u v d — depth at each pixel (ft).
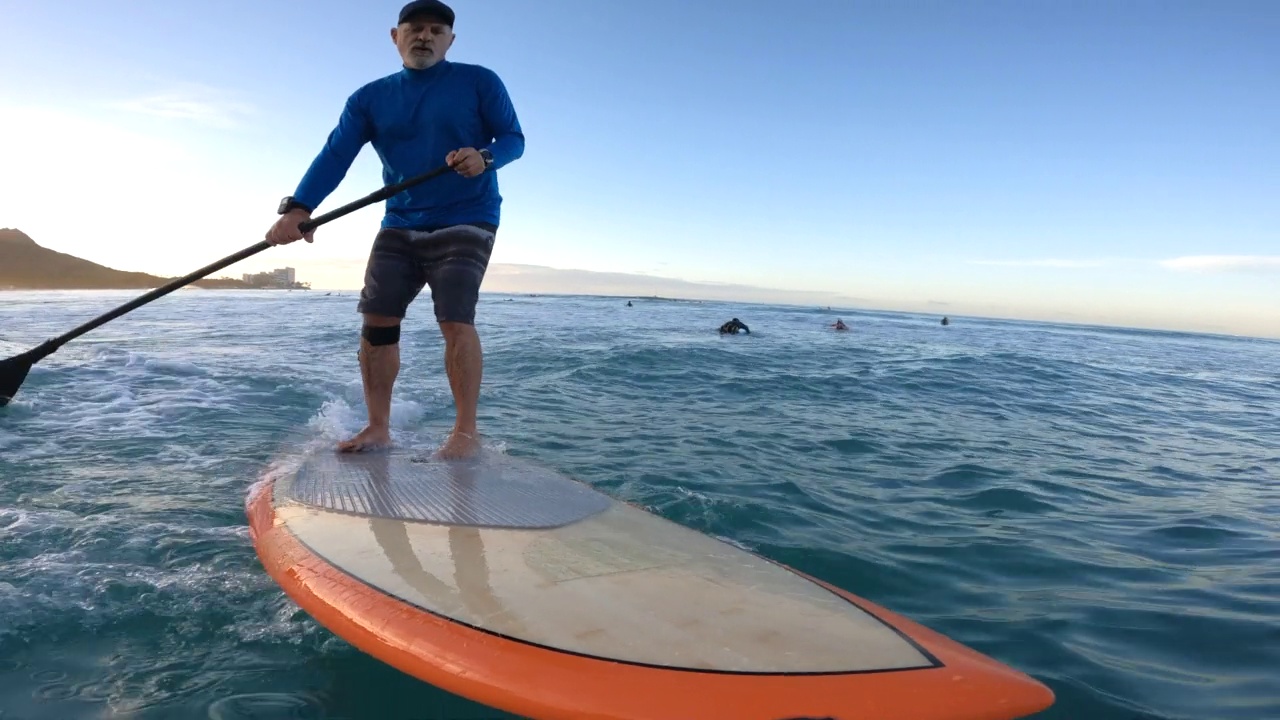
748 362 31.78
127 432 13.82
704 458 14.15
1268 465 16.71
